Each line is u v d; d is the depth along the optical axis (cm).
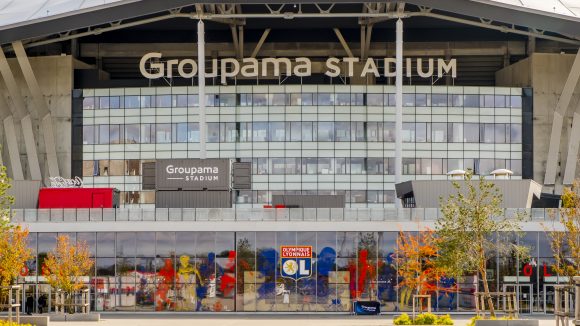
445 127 11825
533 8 10581
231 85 11925
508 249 7338
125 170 11919
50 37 11819
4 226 6519
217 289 8338
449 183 8719
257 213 8375
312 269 8319
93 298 8369
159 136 11881
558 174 12100
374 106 11788
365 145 11769
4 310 8231
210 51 12506
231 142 11800
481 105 11894
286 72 12212
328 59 11850
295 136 11769
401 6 10738
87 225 8362
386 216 8325
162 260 8369
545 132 12019
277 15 10644
